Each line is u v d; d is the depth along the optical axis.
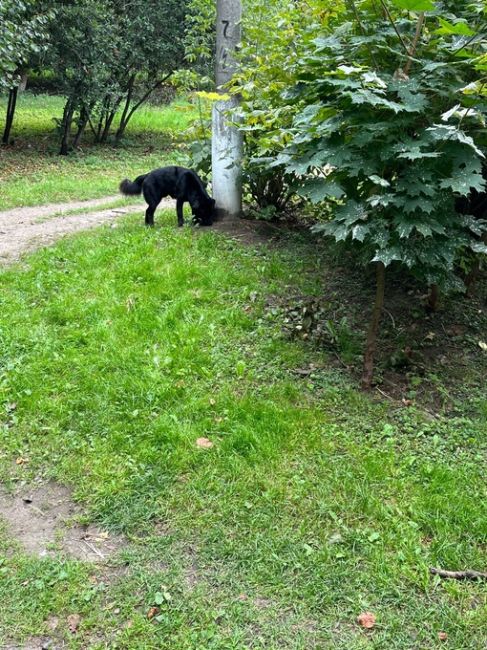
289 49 4.66
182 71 6.30
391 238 2.93
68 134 13.16
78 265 4.87
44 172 10.84
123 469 2.78
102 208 7.79
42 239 5.91
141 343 3.73
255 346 3.77
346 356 3.70
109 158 12.78
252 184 5.77
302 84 3.34
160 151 13.99
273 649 1.99
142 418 3.11
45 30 10.98
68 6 11.34
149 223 5.84
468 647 2.01
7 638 2.03
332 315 4.16
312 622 2.09
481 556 2.37
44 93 20.88
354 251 4.40
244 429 2.97
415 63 3.15
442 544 2.38
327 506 2.57
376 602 2.16
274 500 2.60
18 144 13.16
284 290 4.47
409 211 2.78
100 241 5.41
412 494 2.65
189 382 3.39
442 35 3.23
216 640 2.01
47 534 2.47
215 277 4.53
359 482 2.71
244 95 4.58
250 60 5.36
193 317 4.05
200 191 5.54
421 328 4.06
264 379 3.46
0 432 3.04
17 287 4.52
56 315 4.06
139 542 2.41
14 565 2.31
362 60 3.18
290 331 3.91
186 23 12.35
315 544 2.40
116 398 3.25
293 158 3.17
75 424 3.11
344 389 3.40
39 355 3.63
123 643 2.01
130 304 4.15
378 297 3.31
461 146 2.82
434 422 3.17
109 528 2.49
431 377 3.56
